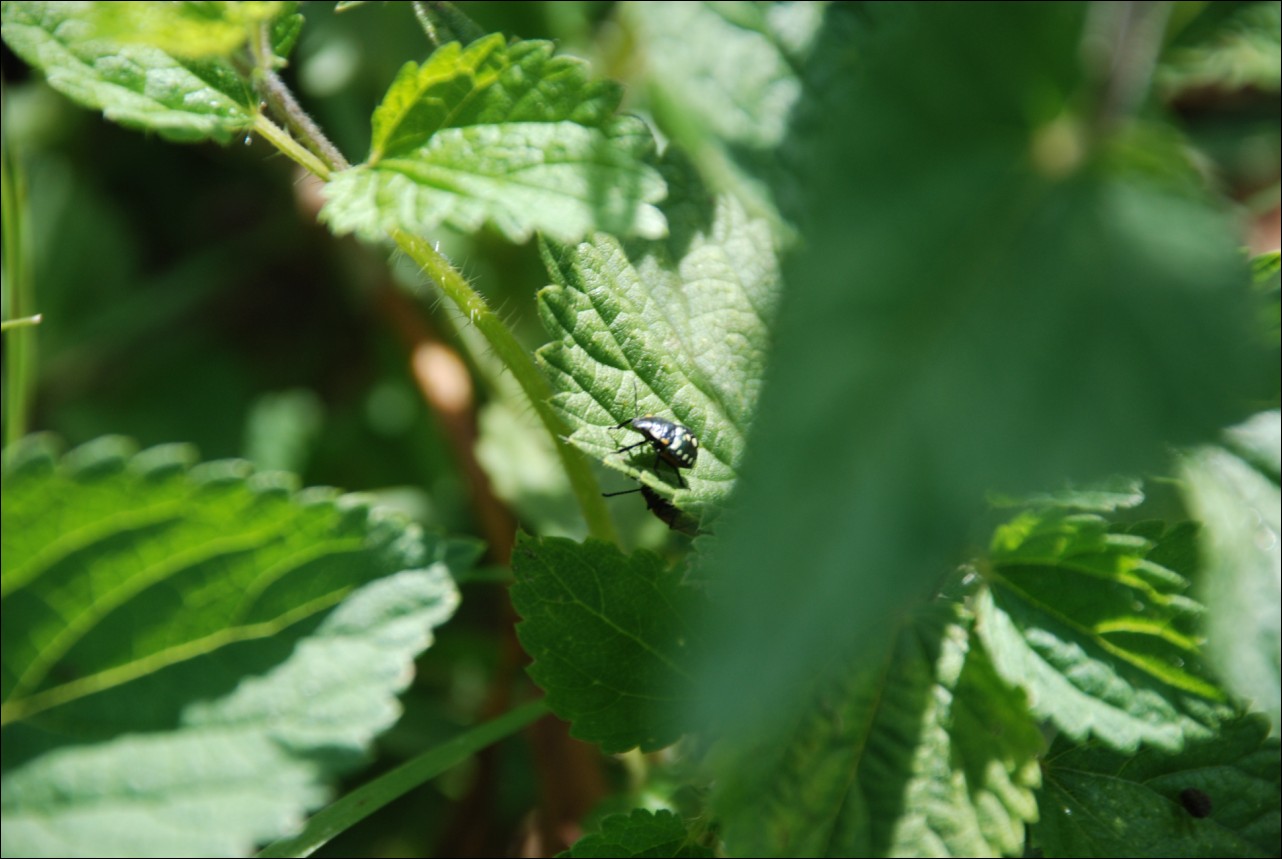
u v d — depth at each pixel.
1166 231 0.27
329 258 0.48
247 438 0.45
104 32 0.31
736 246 0.34
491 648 0.42
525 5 0.41
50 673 0.31
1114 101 0.28
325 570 0.32
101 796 0.31
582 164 0.32
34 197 0.47
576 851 0.33
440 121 0.32
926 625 0.32
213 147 0.48
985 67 0.28
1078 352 0.27
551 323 0.33
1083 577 0.32
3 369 0.45
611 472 0.38
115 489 0.31
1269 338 0.32
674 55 0.36
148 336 0.47
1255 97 0.44
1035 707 0.32
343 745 0.32
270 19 0.32
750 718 0.31
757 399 0.33
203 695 0.32
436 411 0.43
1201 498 0.33
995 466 0.27
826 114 0.34
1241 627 0.32
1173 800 0.33
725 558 0.32
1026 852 0.34
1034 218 0.27
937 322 0.27
